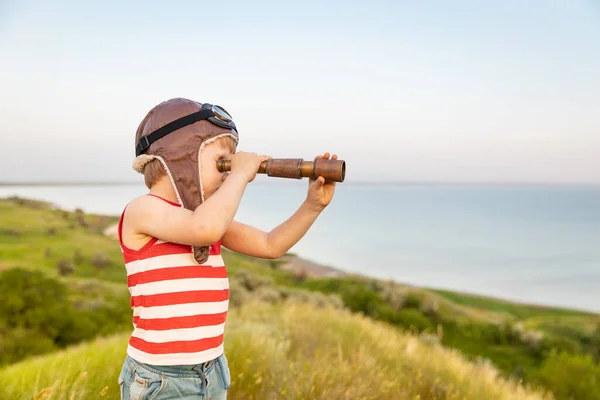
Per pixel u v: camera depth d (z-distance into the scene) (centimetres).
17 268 2808
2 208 12275
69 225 11250
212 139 162
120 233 168
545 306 8144
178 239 152
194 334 160
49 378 303
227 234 202
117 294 4566
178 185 157
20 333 2038
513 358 3375
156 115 163
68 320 2444
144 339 159
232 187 154
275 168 168
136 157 169
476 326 4172
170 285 158
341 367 381
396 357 526
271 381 323
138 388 158
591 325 5984
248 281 3459
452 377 478
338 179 167
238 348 384
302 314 810
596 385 1625
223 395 176
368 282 6044
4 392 277
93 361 357
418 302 4950
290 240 195
